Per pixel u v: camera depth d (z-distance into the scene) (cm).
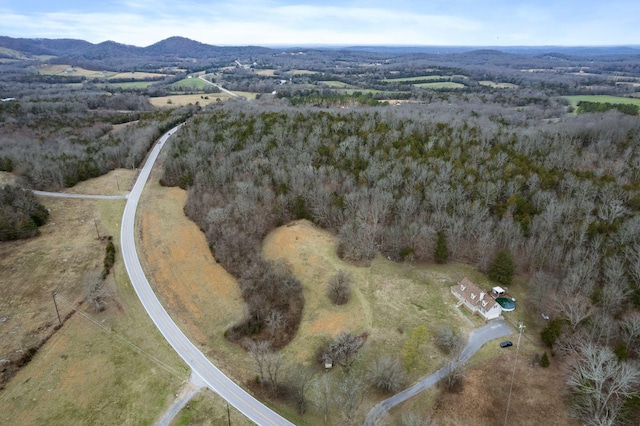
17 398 6022
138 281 8538
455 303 7875
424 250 8956
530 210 9381
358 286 8275
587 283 7506
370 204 9944
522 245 8988
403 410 5834
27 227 9631
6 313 7394
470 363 6538
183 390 6209
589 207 9125
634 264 7494
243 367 6694
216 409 5903
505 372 6375
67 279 8362
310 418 5844
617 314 7069
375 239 9588
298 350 7044
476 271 8750
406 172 10875
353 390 5791
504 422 5656
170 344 7094
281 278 8338
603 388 5803
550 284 7838
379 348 6881
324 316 7662
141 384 6291
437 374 6362
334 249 9356
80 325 7319
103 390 6188
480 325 7325
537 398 5947
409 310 7675
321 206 10131
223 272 8950
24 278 8294
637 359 6294
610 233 8362
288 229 10069
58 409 5900
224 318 7812
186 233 10156
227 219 9831
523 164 10894
